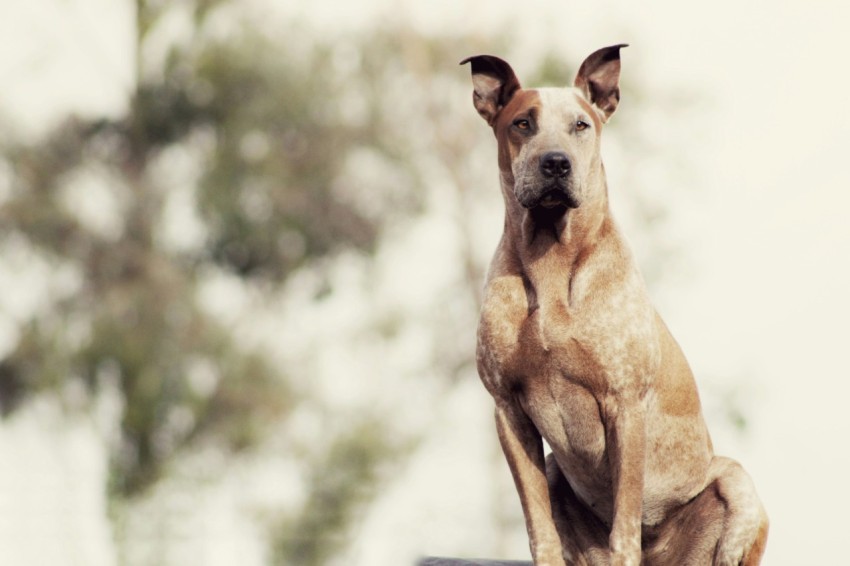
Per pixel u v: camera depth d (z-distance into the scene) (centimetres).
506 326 707
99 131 2450
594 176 712
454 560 816
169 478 2339
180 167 2489
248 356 2377
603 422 707
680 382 733
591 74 755
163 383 2308
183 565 2333
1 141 2372
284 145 2478
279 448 2408
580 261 703
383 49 2520
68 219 2348
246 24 2462
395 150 2500
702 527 732
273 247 2455
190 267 2472
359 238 2461
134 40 2492
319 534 2345
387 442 2380
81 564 2147
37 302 2388
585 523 760
